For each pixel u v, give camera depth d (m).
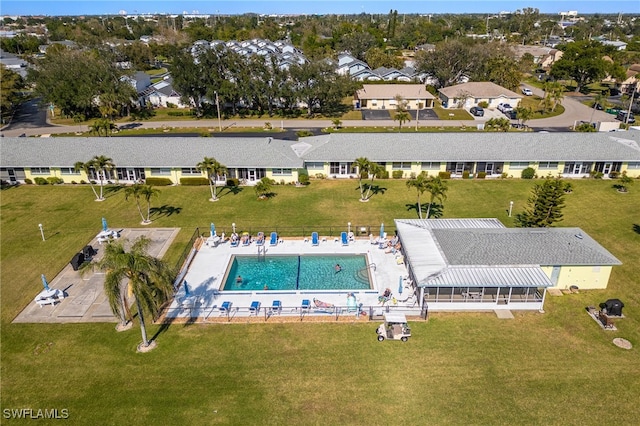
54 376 29.55
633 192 60.06
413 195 60.00
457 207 55.94
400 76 136.25
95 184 65.00
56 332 33.66
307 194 60.78
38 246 46.56
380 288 38.91
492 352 31.36
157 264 29.97
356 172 66.69
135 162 63.75
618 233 48.53
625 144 66.12
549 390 28.06
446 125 97.31
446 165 66.19
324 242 47.16
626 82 129.75
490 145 66.44
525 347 31.81
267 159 64.12
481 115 105.06
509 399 27.45
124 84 105.50
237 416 26.47
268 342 32.56
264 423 26.00
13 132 94.06
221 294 38.31
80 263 42.25
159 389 28.44
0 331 33.75
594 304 36.66
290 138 87.50
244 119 105.44
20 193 61.62
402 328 32.44
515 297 35.94
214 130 95.38
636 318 34.81
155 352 31.55
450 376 29.25
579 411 26.56
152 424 26.02
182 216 54.03
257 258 44.84
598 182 64.00
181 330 33.88
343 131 92.38
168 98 118.12
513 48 175.50
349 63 146.25
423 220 46.22
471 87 114.56
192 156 64.69
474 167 66.00
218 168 58.03
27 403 27.55
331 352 31.50
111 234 47.97
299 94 102.38
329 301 37.41
